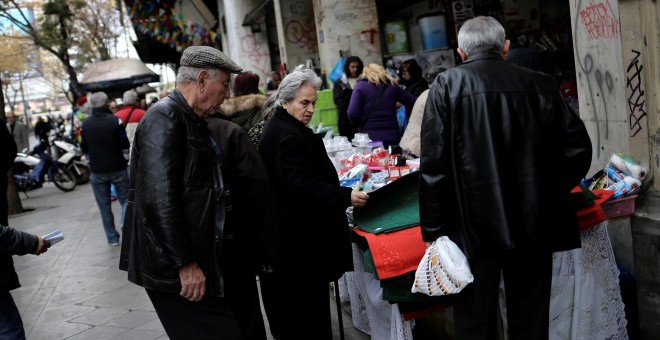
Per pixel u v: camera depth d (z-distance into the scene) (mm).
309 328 3459
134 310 5402
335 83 7602
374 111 6422
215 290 2678
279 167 3271
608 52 3818
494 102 2680
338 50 9797
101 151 7957
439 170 2746
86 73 18250
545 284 2840
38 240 3256
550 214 2709
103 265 7199
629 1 3533
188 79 2752
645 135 3561
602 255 3287
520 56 5141
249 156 2967
